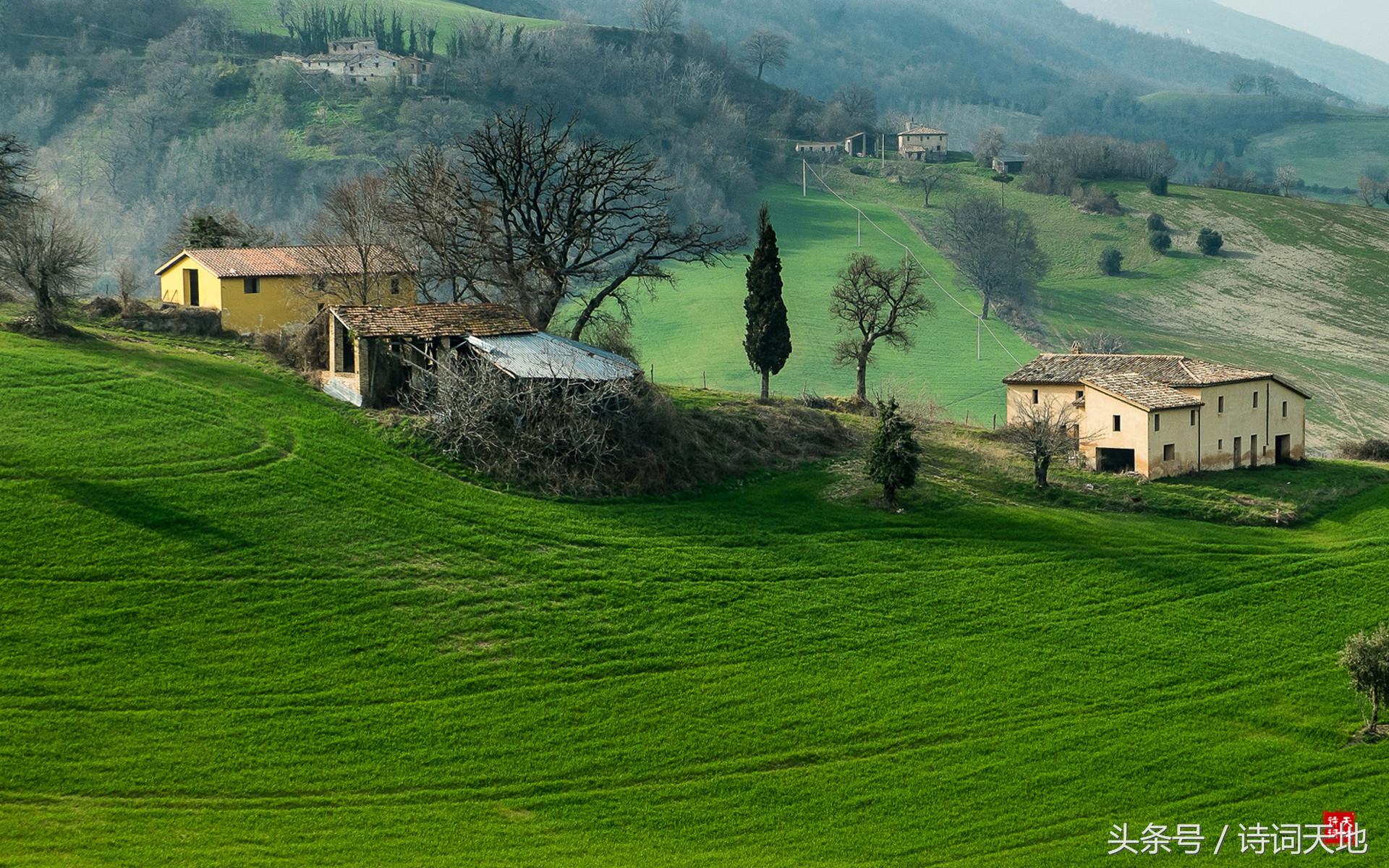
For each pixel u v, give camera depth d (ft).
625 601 248.93
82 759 188.65
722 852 185.78
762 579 264.72
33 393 279.28
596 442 297.12
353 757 197.67
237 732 199.11
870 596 263.49
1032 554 290.15
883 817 197.36
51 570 226.58
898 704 227.20
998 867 187.11
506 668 224.53
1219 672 247.70
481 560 254.88
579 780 199.62
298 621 227.20
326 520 257.34
